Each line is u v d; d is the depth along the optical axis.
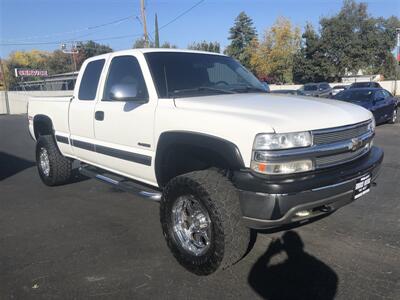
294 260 3.90
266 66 55.78
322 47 52.16
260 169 3.23
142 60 4.50
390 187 6.29
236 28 69.56
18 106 34.31
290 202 3.23
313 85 32.34
